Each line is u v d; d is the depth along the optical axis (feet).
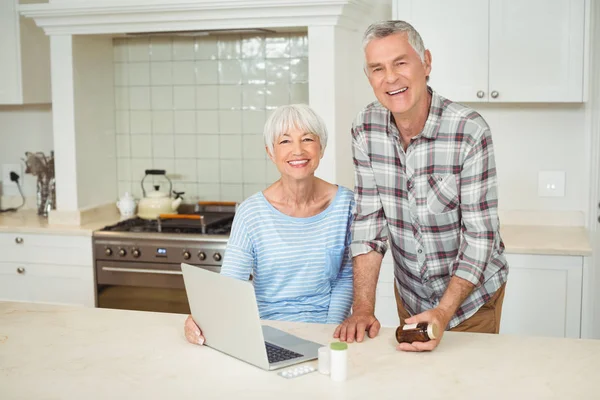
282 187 7.56
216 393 5.35
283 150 7.13
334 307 7.57
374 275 7.35
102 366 5.95
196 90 13.97
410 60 6.45
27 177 14.94
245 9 11.69
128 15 12.19
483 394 5.24
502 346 6.26
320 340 6.48
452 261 7.50
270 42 13.50
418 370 5.73
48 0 13.71
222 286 5.93
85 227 12.76
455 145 6.88
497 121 12.33
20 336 6.75
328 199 7.66
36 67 13.74
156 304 12.32
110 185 14.28
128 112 14.33
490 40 11.19
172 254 12.03
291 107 7.19
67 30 12.67
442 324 6.31
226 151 13.97
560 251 10.52
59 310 7.61
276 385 5.48
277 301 7.49
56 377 5.73
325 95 11.69
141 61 14.14
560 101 11.08
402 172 7.29
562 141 12.15
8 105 14.80
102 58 13.85
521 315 10.87
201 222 12.50
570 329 10.73
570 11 10.88
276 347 6.27
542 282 10.74
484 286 7.47
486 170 6.82
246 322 5.81
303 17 11.59
